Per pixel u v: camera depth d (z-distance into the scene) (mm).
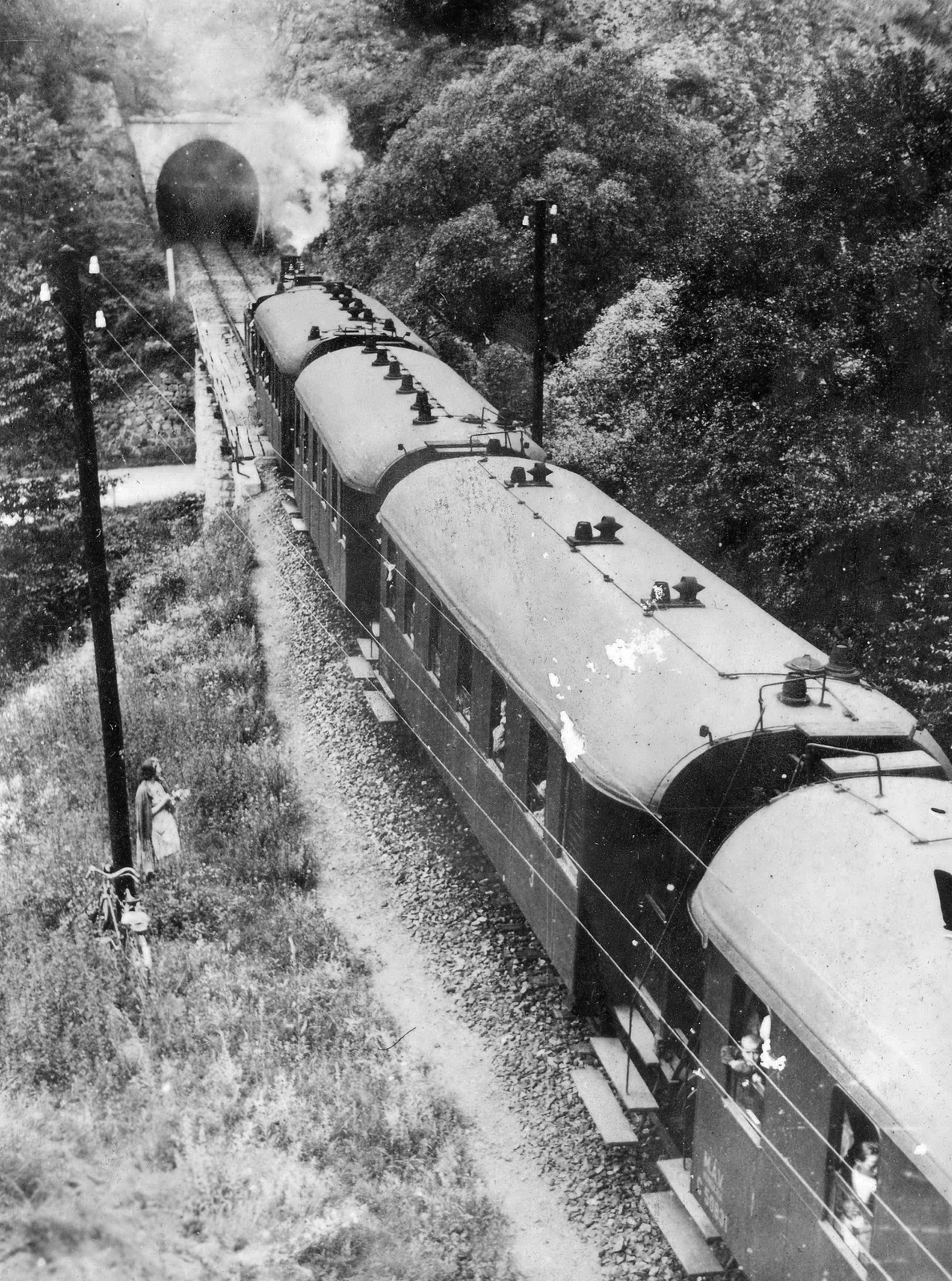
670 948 9047
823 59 28188
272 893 13289
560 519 12648
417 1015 11352
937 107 20250
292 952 11961
